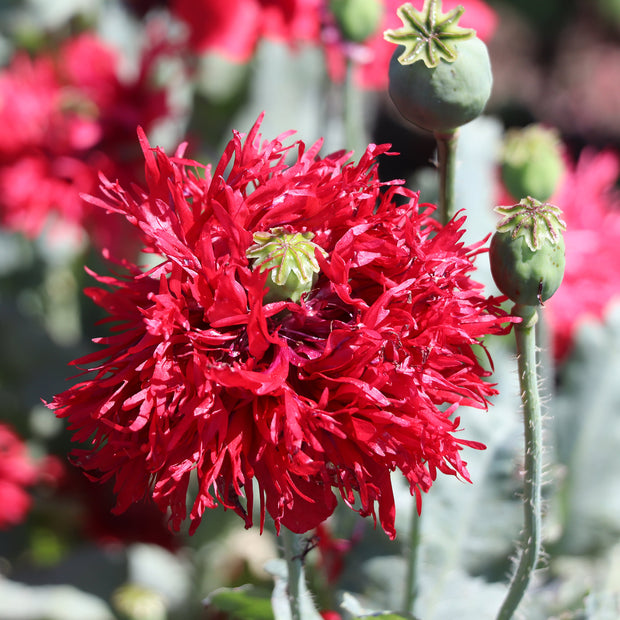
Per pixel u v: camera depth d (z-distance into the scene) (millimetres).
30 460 1010
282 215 648
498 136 833
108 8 1102
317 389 639
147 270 658
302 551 660
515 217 634
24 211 892
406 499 775
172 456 631
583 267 897
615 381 835
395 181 648
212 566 961
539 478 654
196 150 957
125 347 645
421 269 637
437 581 772
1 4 1056
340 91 856
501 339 799
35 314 1146
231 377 624
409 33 649
